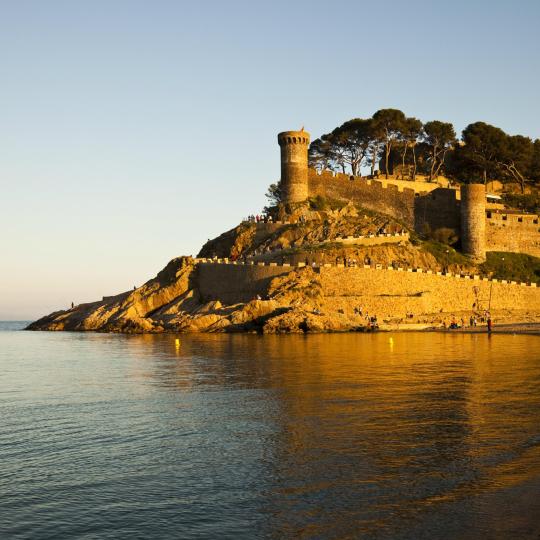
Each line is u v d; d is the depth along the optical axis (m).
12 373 48.75
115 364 54.12
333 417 27.95
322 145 162.12
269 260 111.06
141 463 21.45
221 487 18.80
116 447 23.62
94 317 117.50
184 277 110.75
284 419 27.84
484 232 124.75
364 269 97.75
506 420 26.64
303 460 21.25
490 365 47.16
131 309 111.38
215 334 92.12
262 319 93.06
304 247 111.94
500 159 150.38
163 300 110.88
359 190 139.00
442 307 102.19
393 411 29.00
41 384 41.69
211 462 21.33
